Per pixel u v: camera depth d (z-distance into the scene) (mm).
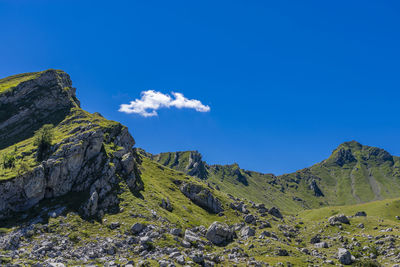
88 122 158625
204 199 159875
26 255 75688
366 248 112250
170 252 86438
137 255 83438
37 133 142625
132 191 126750
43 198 106750
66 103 181000
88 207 104188
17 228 90000
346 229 145250
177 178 184125
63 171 112562
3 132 151000
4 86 180250
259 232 135750
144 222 103750
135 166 152625
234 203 177500
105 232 95938
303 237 141125
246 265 87000
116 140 152875
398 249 106375
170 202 140250
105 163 125188
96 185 114938
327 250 115625
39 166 107562
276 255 100375
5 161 113188
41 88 179375
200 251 93938
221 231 114875
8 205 98875
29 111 165375
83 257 77938
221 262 87875
